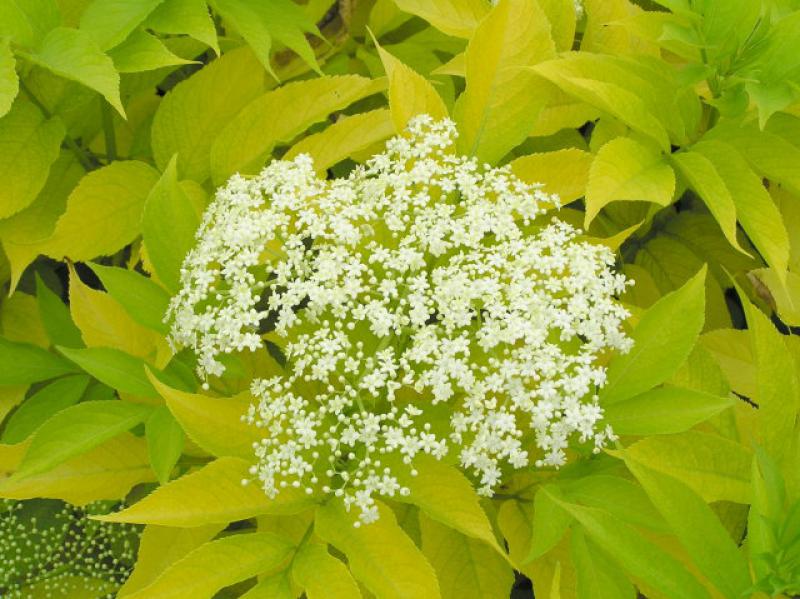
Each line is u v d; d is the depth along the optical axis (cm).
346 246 54
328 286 51
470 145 59
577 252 52
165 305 55
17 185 60
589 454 53
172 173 53
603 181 54
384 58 55
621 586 49
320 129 72
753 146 60
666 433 50
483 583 55
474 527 49
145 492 61
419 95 57
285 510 51
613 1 66
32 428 60
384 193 55
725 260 71
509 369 49
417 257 51
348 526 50
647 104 59
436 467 51
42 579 65
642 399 51
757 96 54
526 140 69
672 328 51
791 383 53
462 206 54
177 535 55
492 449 49
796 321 62
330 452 53
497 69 58
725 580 47
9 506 63
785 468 52
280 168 54
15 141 60
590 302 53
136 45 56
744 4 56
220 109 63
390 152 55
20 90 61
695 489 51
